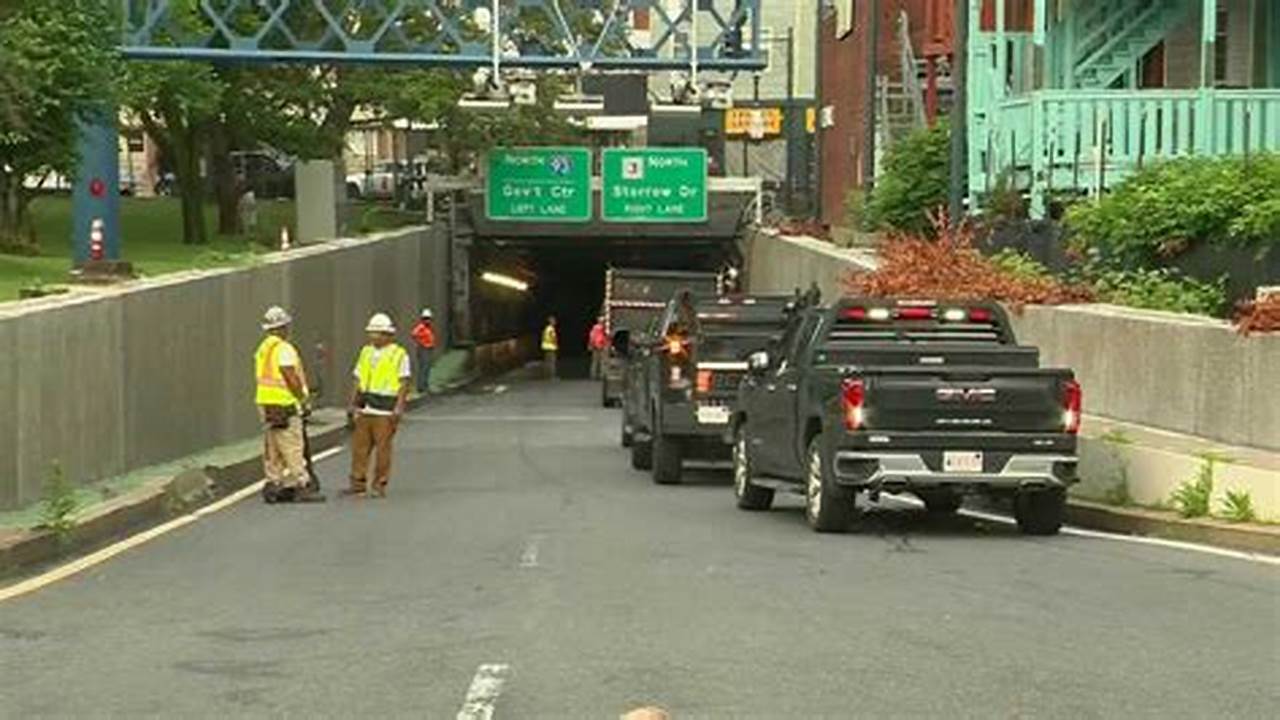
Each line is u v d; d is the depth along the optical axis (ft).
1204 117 166.30
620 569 84.38
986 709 52.80
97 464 124.26
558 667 59.26
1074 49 193.06
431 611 71.67
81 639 65.67
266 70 285.43
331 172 280.72
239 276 176.35
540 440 203.31
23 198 235.81
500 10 205.98
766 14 535.60
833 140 355.15
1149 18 192.34
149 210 368.07
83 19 163.32
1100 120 165.89
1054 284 147.95
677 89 203.92
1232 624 67.41
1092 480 109.60
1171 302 133.49
